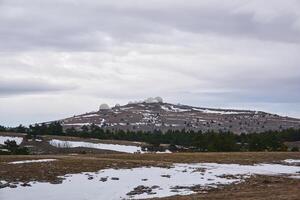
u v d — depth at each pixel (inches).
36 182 1673.2
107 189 1604.3
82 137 6584.6
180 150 4808.1
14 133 6855.3
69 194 1525.6
